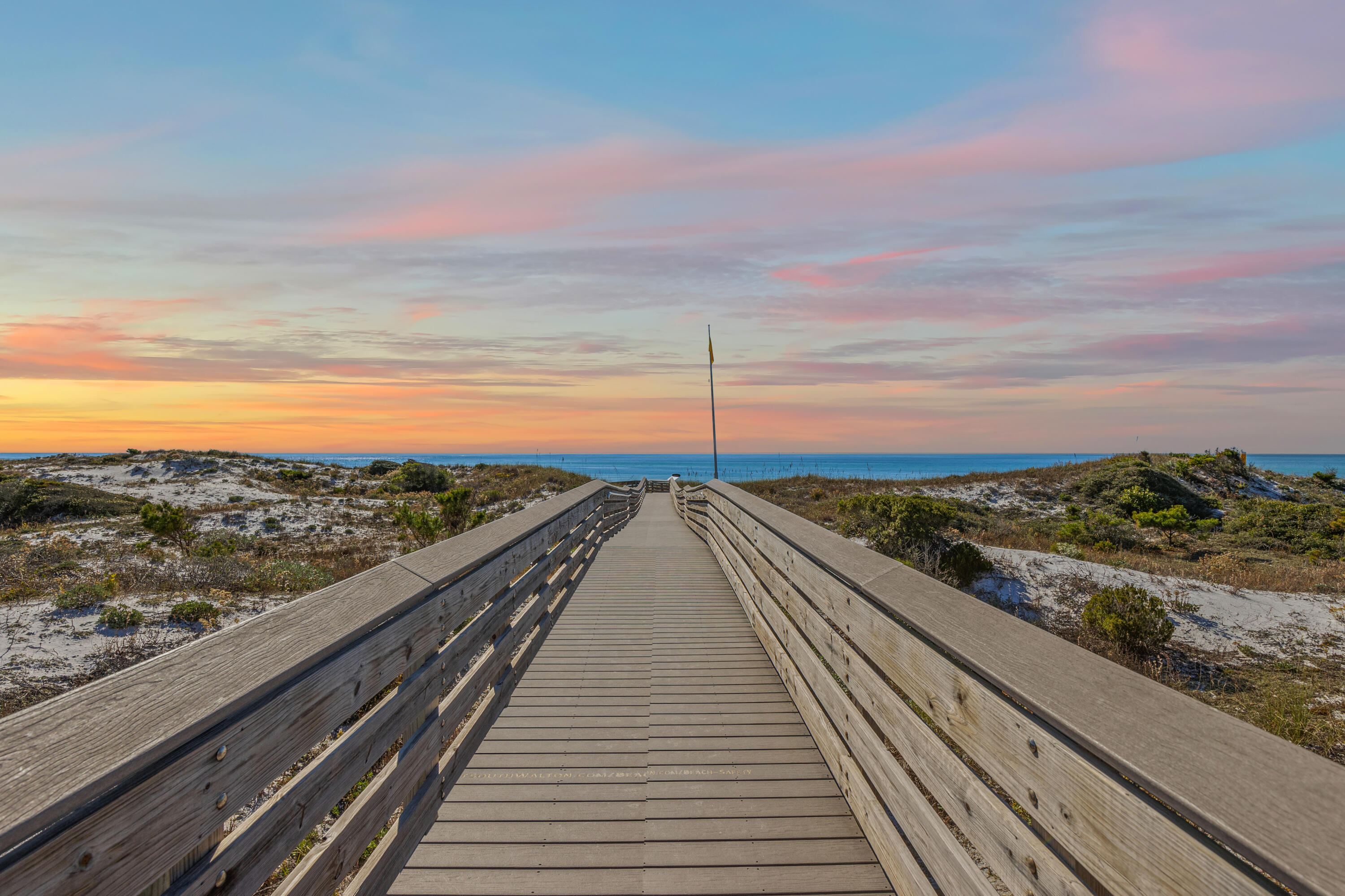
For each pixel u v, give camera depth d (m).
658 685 4.43
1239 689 8.99
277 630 1.59
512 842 2.66
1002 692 1.59
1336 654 10.14
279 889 1.54
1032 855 1.42
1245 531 21.66
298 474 34.66
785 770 3.27
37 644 8.03
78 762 1.01
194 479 31.69
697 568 8.88
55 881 0.96
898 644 2.29
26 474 30.69
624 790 3.07
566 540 7.04
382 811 2.15
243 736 1.39
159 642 8.27
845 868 2.50
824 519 20.78
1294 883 0.80
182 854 1.22
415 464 36.38
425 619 2.49
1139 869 1.09
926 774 2.04
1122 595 10.59
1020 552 15.55
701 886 2.40
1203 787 0.97
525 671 4.70
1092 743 1.16
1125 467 28.33
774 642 4.78
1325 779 0.91
